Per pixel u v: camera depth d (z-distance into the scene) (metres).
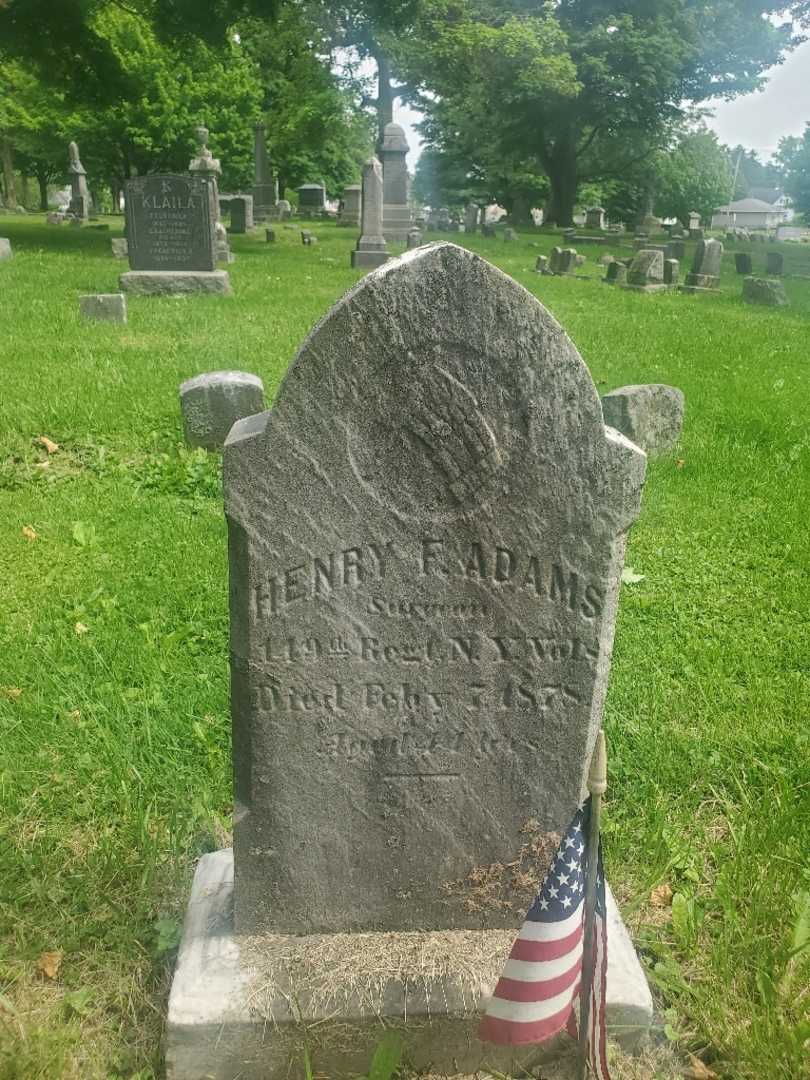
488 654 1.49
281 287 9.88
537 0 22.06
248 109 25.17
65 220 20.33
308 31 22.41
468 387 1.35
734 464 4.43
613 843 1.92
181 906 1.73
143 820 1.86
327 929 1.62
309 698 1.48
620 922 1.66
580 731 1.54
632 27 21.52
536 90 21.14
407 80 22.75
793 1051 1.46
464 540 1.42
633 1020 1.52
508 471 1.39
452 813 1.57
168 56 22.34
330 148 34.12
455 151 30.12
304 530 1.40
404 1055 1.52
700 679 2.52
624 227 31.38
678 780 2.11
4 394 4.66
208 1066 1.49
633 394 4.33
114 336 6.47
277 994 1.50
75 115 22.95
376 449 1.37
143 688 2.30
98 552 3.15
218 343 6.33
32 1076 1.42
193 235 9.03
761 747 2.23
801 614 2.97
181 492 3.79
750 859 1.82
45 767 2.04
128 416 4.48
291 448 1.36
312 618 1.44
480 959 1.58
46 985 1.59
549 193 29.94
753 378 6.38
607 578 1.46
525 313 1.33
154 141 24.08
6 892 1.73
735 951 1.66
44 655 2.42
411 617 1.45
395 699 1.50
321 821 1.55
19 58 13.78
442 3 20.17
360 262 12.70
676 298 11.45
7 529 3.30
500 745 1.54
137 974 1.61
